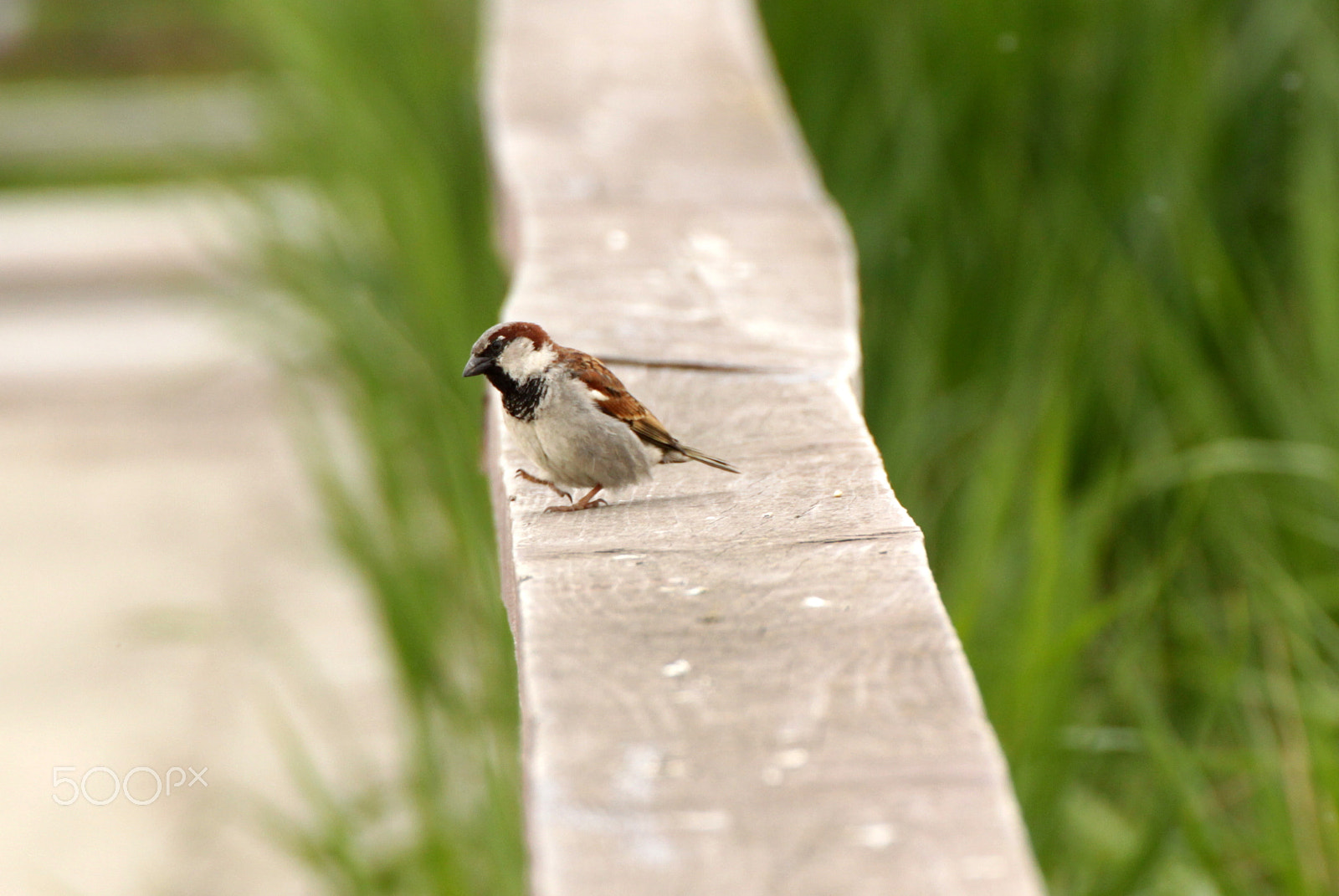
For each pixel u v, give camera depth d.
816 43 13.16
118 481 17.39
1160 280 10.46
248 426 18.91
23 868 10.74
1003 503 8.33
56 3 29.84
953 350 10.91
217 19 21.09
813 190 10.10
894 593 4.39
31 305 21.55
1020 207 11.12
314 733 12.05
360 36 13.58
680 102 12.17
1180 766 7.89
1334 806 7.18
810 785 3.42
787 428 6.16
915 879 3.11
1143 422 10.31
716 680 3.89
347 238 13.27
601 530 5.05
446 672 9.51
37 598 14.68
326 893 10.07
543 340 5.75
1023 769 7.43
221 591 14.66
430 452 10.62
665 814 3.33
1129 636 8.59
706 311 7.76
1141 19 11.08
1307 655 8.01
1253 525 9.29
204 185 14.92
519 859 7.63
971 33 11.44
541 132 11.35
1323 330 9.15
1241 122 11.30
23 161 26.55
